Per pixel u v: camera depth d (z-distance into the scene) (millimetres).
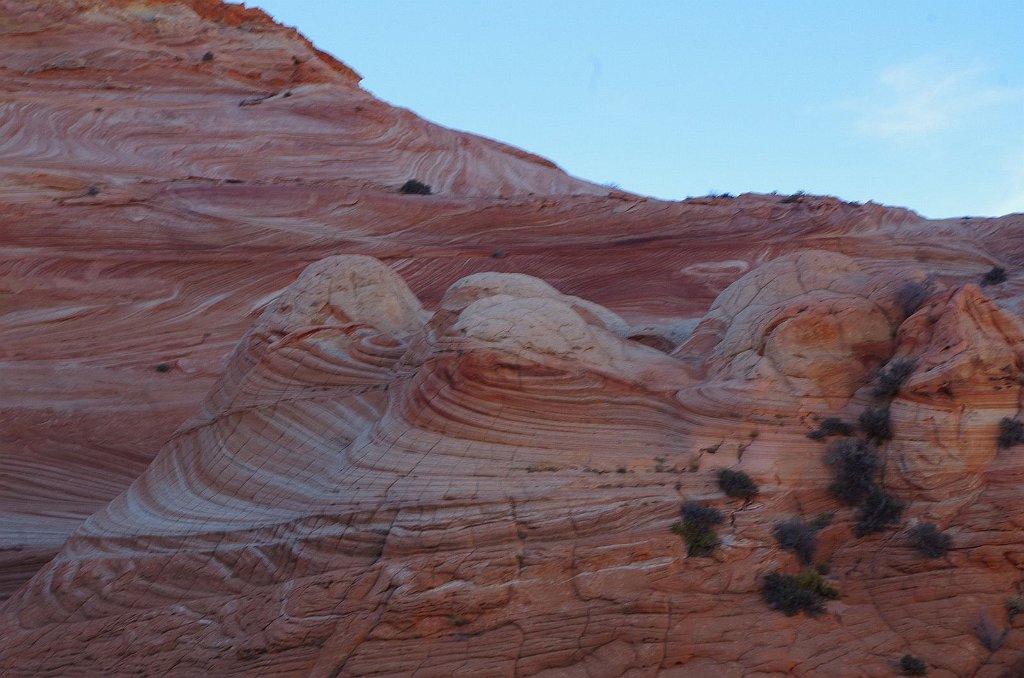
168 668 13469
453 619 12430
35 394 28094
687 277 31891
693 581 12562
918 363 13680
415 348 15711
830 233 32125
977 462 12938
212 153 46469
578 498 13102
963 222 31859
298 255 34688
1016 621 11914
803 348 14422
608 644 12234
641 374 14523
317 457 15180
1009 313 13812
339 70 67750
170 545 15070
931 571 12477
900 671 11766
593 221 35125
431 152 50406
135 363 30000
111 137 46812
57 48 55219
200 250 34656
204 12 62375
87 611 15008
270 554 13875
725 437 13781
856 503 13273
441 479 13484
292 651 12688
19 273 32688
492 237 35250
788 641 12086
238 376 17391
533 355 14148
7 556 21375
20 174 36750
